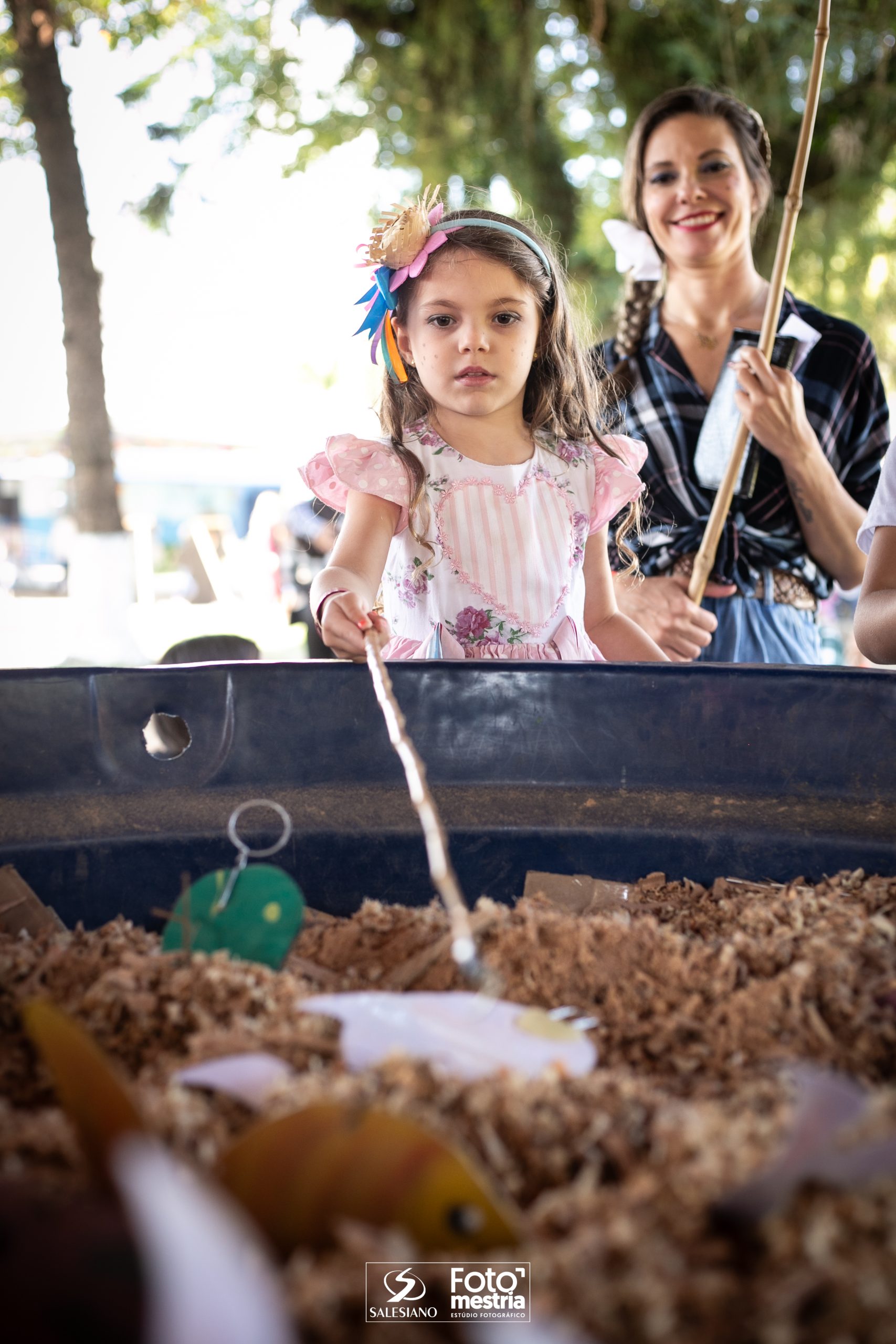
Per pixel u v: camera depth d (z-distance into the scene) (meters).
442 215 1.63
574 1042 0.69
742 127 2.04
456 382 1.54
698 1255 0.47
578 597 1.67
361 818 1.20
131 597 5.46
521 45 5.30
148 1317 0.42
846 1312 0.43
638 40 5.27
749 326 2.08
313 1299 0.45
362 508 1.57
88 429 5.34
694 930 1.08
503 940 0.95
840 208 5.26
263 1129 0.52
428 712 1.26
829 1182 0.49
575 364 1.75
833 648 5.24
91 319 5.30
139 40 5.51
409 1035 0.67
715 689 1.25
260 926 0.91
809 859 1.18
